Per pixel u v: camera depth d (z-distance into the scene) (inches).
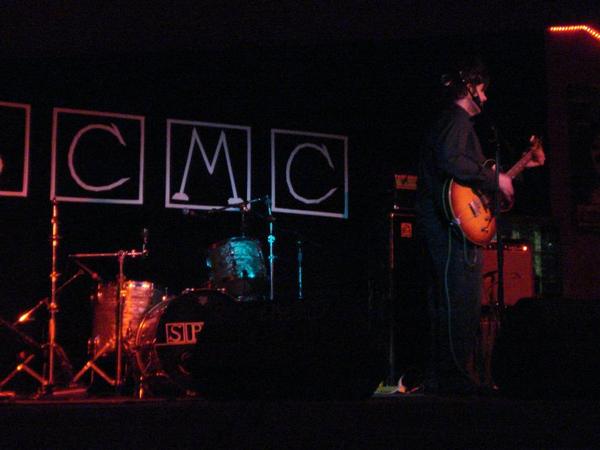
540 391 117.9
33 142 235.8
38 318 235.3
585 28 248.7
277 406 98.7
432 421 99.9
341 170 253.6
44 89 237.1
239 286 204.2
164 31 233.5
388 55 250.5
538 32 248.7
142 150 242.5
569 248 242.2
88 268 238.2
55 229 218.4
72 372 222.2
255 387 119.6
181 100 245.8
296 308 121.7
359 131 252.8
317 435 97.5
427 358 197.9
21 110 235.0
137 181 241.9
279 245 249.6
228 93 248.5
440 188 150.2
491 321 189.8
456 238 150.1
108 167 240.2
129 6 222.8
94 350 218.5
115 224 241.0
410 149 249.6
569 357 117.4
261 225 248.2
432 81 248.8
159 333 185.0
